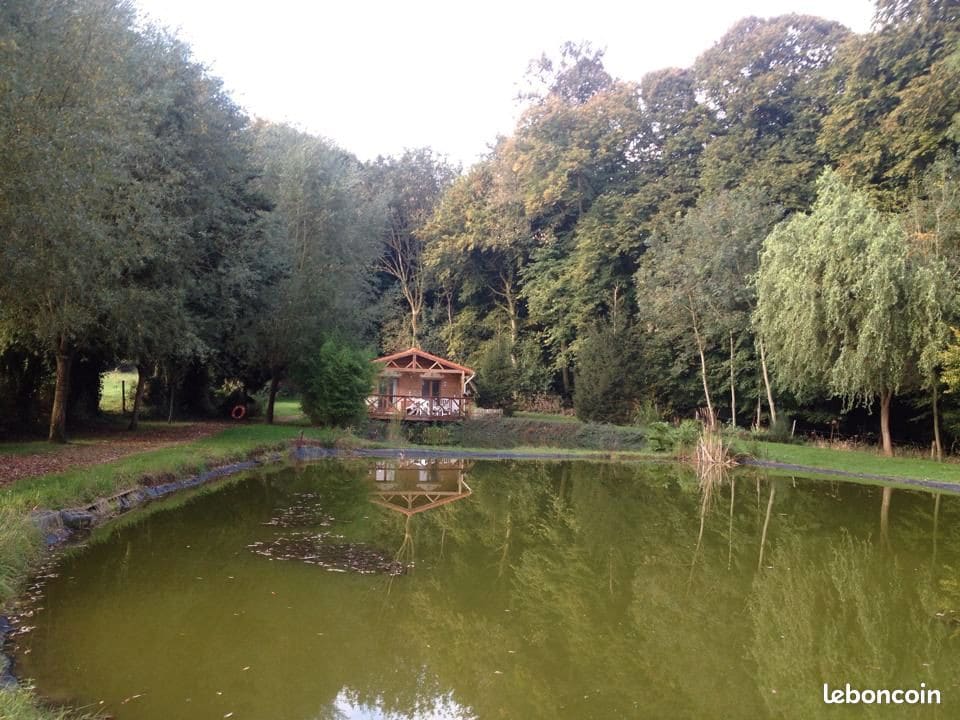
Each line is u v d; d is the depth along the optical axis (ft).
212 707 16.63
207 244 63.21
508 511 45.19
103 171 34.94
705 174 105.40
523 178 131.13
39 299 40.40
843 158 85.66
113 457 46.39
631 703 17.94
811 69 105.81
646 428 92.53
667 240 100.07
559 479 61.57
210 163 61.52
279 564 29.14
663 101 121.80
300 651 20.33
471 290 142.20
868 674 20.21
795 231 71.77
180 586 25.64
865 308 62.90
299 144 98.89
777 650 21.89
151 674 18.26
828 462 69.10
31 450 48.08
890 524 42.06
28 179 28.71
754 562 32.76
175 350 62.64
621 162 127.44
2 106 27.73
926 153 75.51
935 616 25.38
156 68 52.01
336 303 87.10
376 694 17.98
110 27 39.42
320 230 91.71
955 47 72.43
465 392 117.19
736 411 101.45
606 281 114.62
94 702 16.56
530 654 21.02
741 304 88.84
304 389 84.58
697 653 21.53
